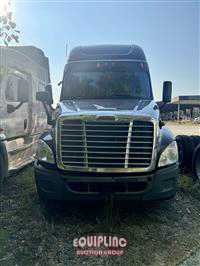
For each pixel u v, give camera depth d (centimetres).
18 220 344
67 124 310
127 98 448
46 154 327
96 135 307
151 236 306
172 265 254
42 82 741
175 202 411
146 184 312
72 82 480
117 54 499
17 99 504
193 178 517
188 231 320
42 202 387
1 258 262
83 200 316
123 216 352
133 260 261
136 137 307
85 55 503
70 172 313
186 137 611
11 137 504
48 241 294
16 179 510
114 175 309
